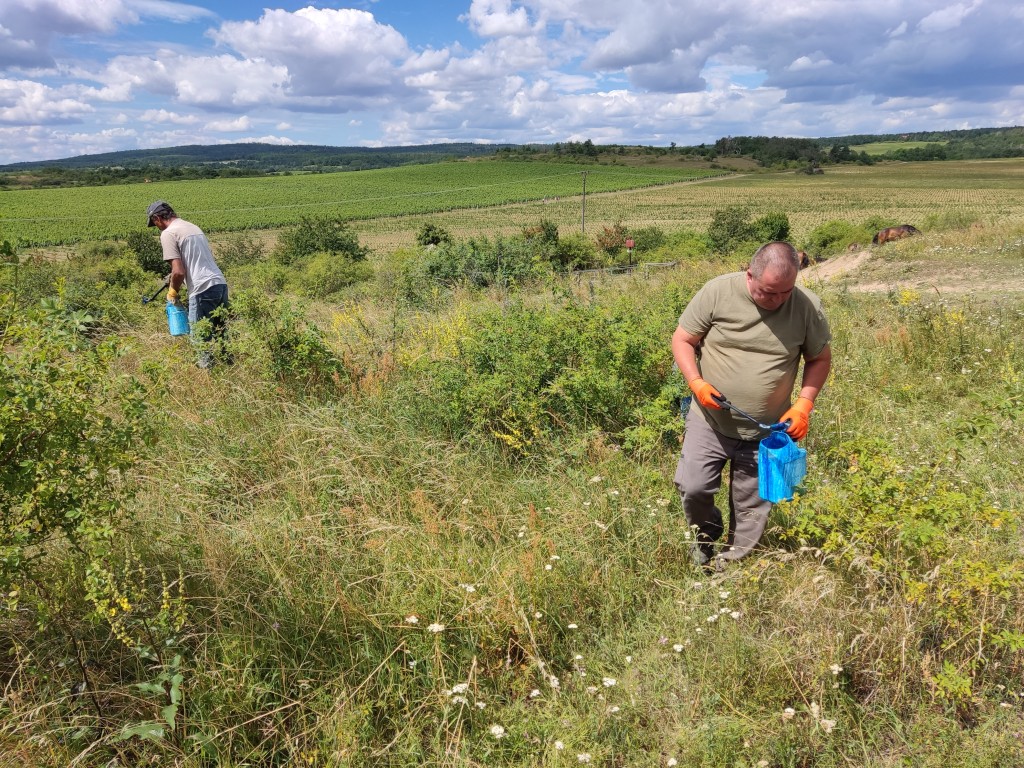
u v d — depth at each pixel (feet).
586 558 10.62
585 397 15.31
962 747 7.70
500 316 19.66
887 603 9.27
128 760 7.55
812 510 10.71
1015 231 50.60
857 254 52.90
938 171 549.95
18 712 7.39
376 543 10.33
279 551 10.31
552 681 8.25
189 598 9.05
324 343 18.95
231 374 17.94
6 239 8.75
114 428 8.79
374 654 8.70
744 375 10.53
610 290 34.14
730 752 7.72
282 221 315.17
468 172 547.08
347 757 7.41
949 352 21.34
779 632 9.20
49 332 8.40
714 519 11.65
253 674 8.34
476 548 10.79
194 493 12.17
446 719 7.98
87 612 8.96
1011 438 14.85
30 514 7.95
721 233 155.53
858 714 8.23
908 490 10.44
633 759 7.84
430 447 14.05
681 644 9.02
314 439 14.06
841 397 18.10
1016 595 9.34
